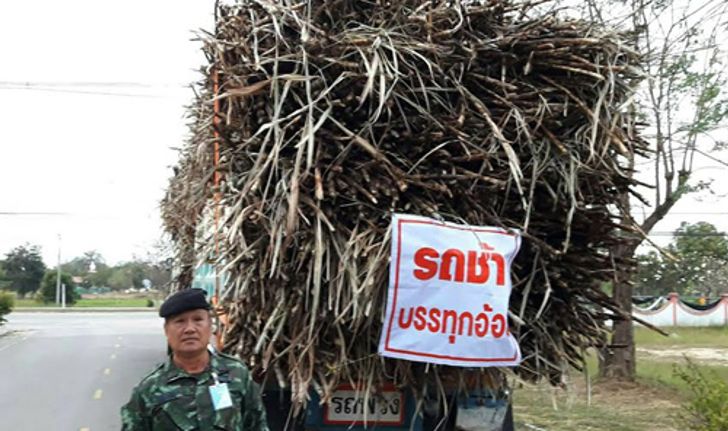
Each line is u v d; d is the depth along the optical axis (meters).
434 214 4.26
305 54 4.36
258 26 4.62
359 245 4.12
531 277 4.51
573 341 4.83
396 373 4.40
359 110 4.44
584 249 4.77
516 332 4.55
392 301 4.05
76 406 10.95
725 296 37.81
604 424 9.54
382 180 4.30
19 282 75.94
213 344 5.23
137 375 14.65
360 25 4.66
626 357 12.52
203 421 3.18
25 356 18.36
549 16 4.90
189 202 6.01
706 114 11.66
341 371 4.28
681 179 12.16
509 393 4.68
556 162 4.56
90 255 100.81
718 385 7.73
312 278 4.20
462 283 4.15
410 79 4.48
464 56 4.57
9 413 10.36
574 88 4.75
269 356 4.17
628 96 4.82
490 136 4.48
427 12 4.71
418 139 4.41
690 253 32.91
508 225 4.51
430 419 4.67
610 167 4.73
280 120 4.30
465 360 4.15
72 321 35.19
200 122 5.75
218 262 4.57
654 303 38.88
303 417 4.49
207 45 5.25
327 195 4.24
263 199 4.27
